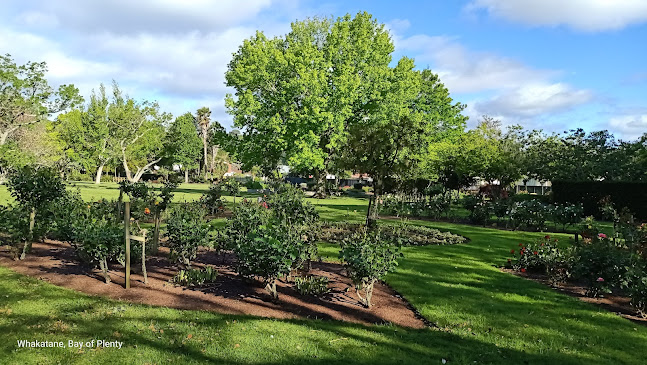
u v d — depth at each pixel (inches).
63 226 296.8
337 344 188.5
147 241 344.2
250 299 245.3
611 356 193.0
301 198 421.4
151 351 169.6
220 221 612.4
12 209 345.1
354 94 1049.5
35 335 178.4
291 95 1080.8
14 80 1093.8
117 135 1894.7
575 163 1017.5
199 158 2910.9
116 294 241.1
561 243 523.8
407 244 483.5
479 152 1198.3
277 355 172.9
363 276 238.8
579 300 283.4
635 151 985.5
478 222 743.7
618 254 295.3
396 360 176.1
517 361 183.5
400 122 516.7
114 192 1168.2
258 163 1279.5
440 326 223.8
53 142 1638.8
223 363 163.2
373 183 546.6
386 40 1176.8
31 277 267.4
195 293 250.2
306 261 347.9
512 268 380.2
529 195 1280.8
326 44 1184.8
